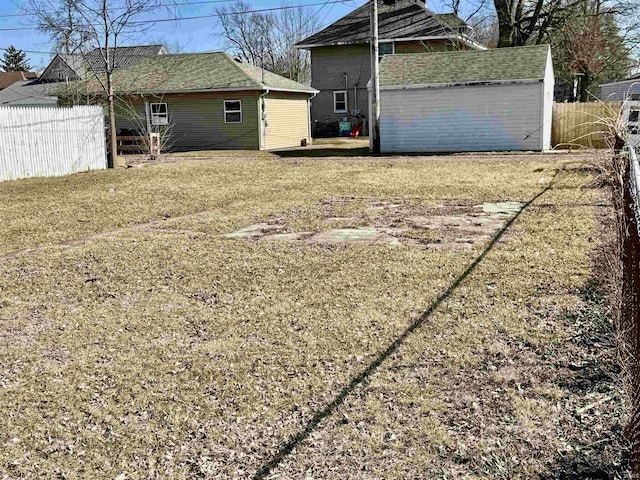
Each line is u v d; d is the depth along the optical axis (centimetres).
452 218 901
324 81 3506
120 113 2766
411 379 374
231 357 416
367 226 863
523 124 2039
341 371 389
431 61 2219
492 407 337
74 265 682
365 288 562
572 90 3416
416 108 2147
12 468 294
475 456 292
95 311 524
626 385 315
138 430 326
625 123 663
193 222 934
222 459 298
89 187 1415
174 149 2733
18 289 596
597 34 2920
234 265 659
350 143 2855
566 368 380
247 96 2634
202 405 351
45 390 375
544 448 295
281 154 2309
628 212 407
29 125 1638
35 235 870
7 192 1360
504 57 2120
